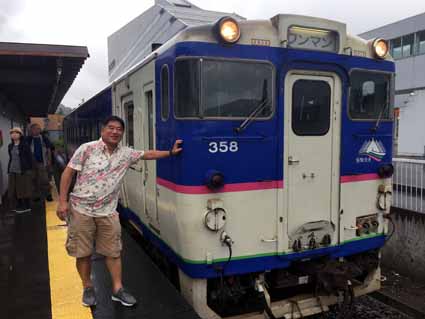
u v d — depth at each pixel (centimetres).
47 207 816
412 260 573
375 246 443
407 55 2461
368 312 485
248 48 359
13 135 759
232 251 362
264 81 367
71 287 401
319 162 398
